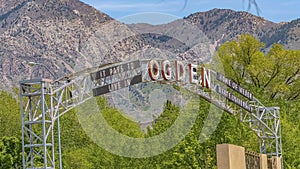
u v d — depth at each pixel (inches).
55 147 2516.0
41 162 2139.5
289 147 2605.8
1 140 2215.8
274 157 1930.4
